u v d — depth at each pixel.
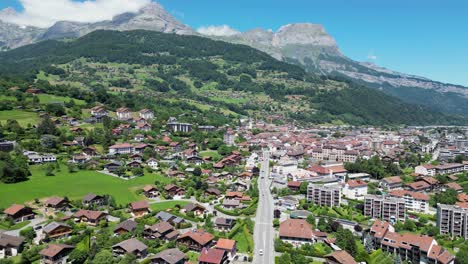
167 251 149.88
